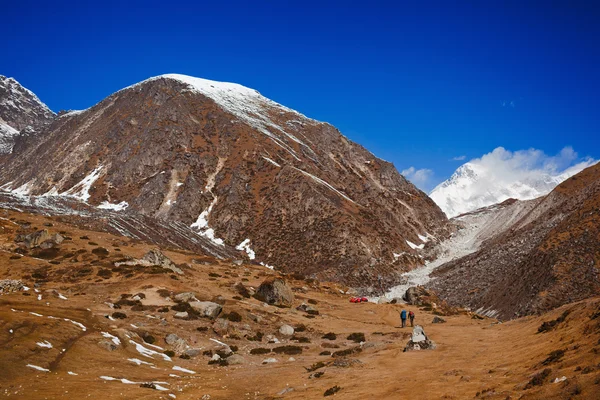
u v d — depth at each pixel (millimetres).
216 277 70500
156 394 23516
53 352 27781
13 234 73625
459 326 49969
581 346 18750
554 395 13945
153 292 51250
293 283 80938
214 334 41875
